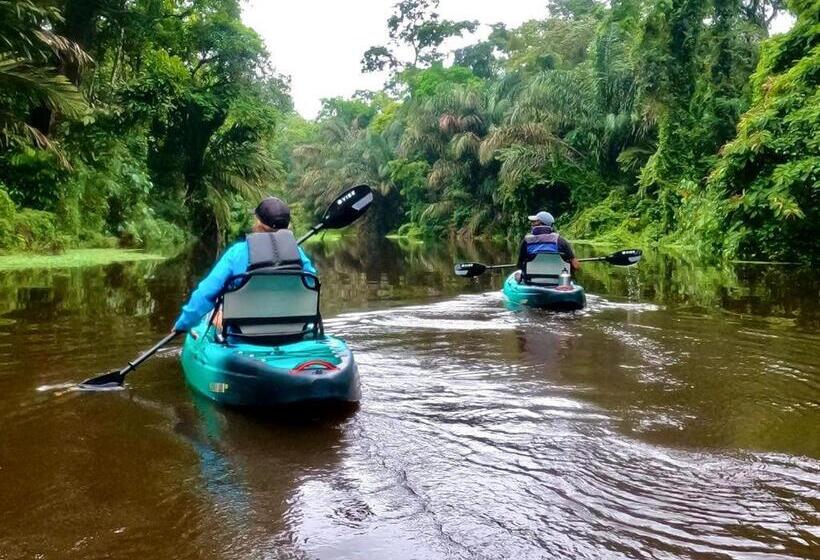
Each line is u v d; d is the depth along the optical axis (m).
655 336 5.91
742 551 2.24
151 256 15.42
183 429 3.45
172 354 5.05
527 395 4.05
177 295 8.31
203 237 24.55
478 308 7.68
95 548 2.28
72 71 17.27
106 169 18.44
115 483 2.79
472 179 34.81
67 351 5.11
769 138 13.94
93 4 17.36
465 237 33.69
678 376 4.52
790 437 3.33
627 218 23.69
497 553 2.22
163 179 23.08
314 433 3.38
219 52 22.22
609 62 25.06
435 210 35.34
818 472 2.89
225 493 2.69
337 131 52.56
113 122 18.56
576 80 28.09
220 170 23.86
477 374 4.58
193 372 4.18
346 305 8.12
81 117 16.72
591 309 7.50
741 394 4.07
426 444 3.22
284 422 3.55
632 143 25.75
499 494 2.67
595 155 27.05
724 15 21.17
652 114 22.17
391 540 2.31
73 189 16.84
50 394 4.04
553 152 27.39
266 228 4.25
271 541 2.31
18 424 3.53
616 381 4.39
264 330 4.06
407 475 2.86
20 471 2.92
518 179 27.67
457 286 10.35
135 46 20.39
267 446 3.21
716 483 2.78
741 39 21.81
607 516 2.48
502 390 4.17
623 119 24.59
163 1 20.86
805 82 14.41
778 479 2.82
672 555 2.21
